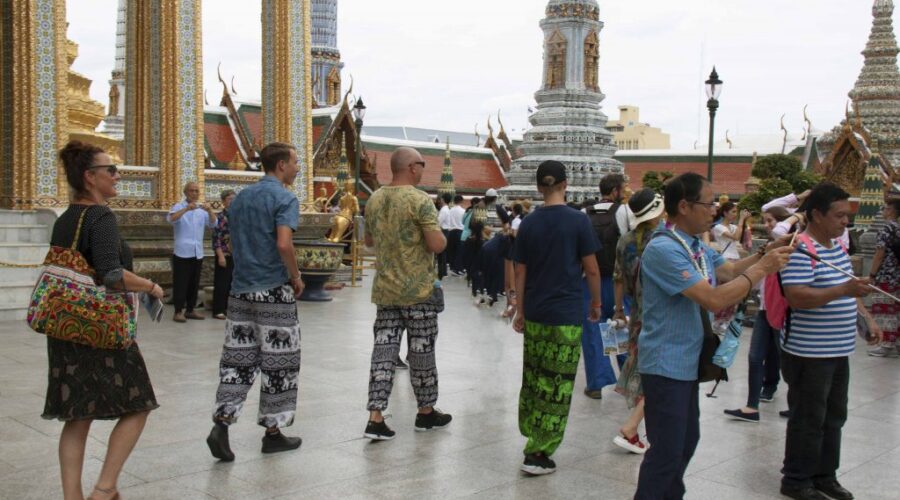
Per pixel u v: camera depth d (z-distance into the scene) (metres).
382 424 6.80
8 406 7.59
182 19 15.58
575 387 9.00
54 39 13.68
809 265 5.54
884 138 30.31
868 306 12.66
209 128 33.16
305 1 17.72
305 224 17.39
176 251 12.93
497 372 9.60
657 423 4.79
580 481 6.00
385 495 5.63
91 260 4.85
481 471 6.16
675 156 42.19
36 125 13.58
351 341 11.41
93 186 4.98
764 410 8.18
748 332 13.24
